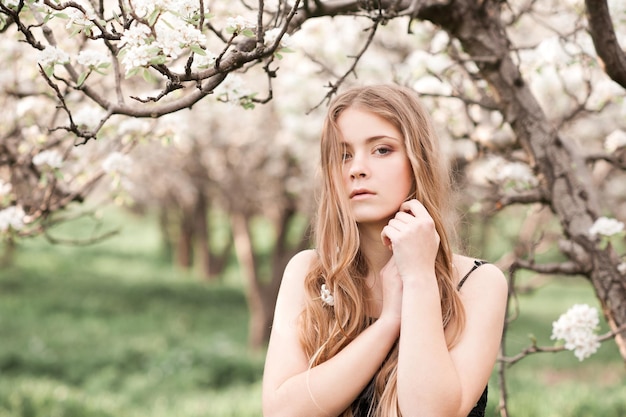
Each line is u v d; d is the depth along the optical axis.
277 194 10.28
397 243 1.53
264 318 11.02
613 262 2.61
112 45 1.82
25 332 11.77
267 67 2.03
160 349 10.68
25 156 3.28
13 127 3.60
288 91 6.35
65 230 25.33
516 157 3.14
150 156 10.27
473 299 1.62
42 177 3.00
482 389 1.53
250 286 11.16
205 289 17.77
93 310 14.23
